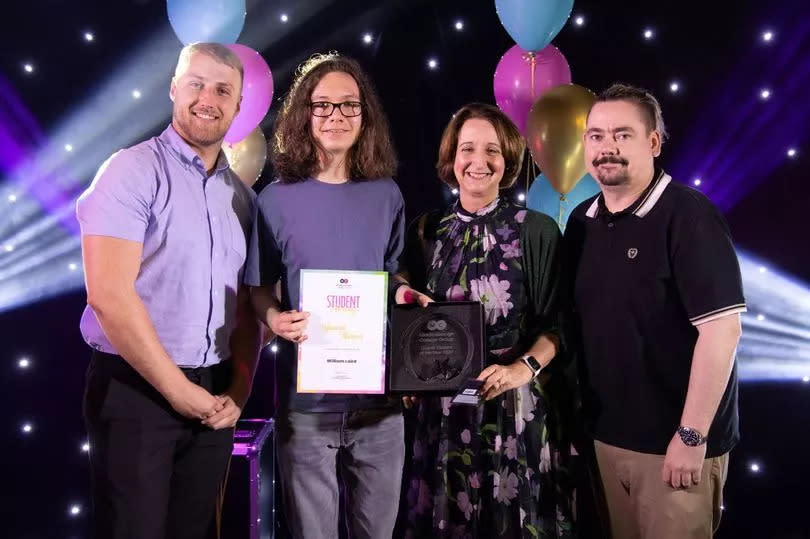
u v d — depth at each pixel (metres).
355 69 2.01
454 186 2.13
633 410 1.86
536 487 1.89
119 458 1.73
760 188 3.41
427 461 1.99
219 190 1.89
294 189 1.96
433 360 1.86
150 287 1.76
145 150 1.79
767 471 3.38
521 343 1.97
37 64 3.43
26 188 3.47
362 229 1.97
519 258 1.96
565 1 2.61
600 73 3.38
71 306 3.49
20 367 3.47
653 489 1.84
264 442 2.53
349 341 1.87
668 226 1.81
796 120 3.35
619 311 1.86
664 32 3.36
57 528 3.32
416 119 3.27
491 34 3.26
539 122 2.59
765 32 3.32
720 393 1.73
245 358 1.97
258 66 2.60
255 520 2.39
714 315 1.73
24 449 3.46
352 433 1.95
